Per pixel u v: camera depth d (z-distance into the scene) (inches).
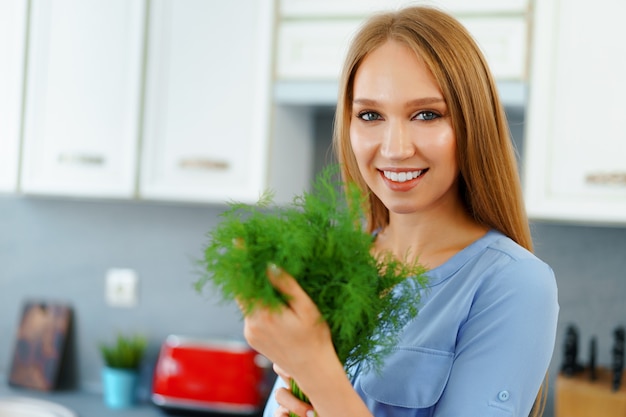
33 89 84.4
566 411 70.9
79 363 97.3
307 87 74.7
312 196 27.1
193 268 93.1
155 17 79.9
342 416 27.0
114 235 96.3
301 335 25.9
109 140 81.7
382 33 33.6
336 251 25.9
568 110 67.5
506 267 33.4
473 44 34.3
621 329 71.1
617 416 68.6
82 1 82.6
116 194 81.4
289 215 26.7
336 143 40.6
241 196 77.1
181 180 79.3
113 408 88.6
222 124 77.8
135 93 80.4
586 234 79.7
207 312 92.7
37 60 84.2
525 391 31.0
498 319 32.1
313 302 26.1
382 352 29.0
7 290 100.2
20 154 84.8
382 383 34.2
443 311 34.3
